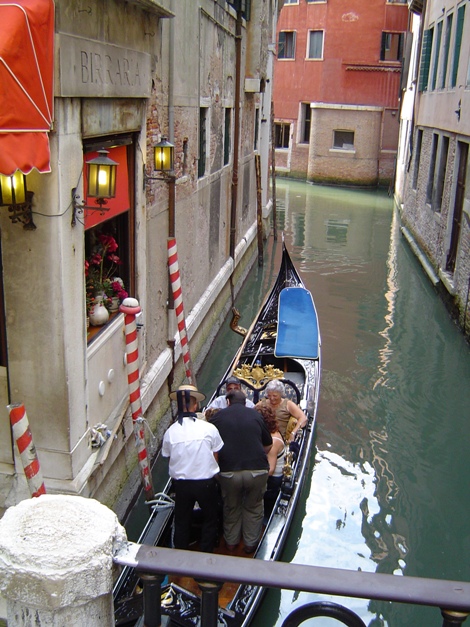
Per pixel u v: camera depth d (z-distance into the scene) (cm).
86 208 420
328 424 774
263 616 471
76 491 437
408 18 2714
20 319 414
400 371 935
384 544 569
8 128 316
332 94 2898
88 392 469
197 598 399
